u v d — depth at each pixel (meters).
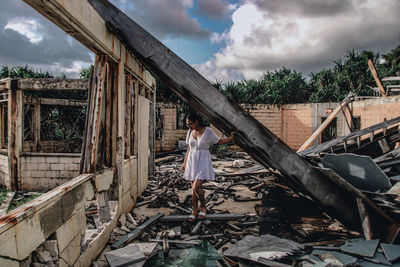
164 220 4.40
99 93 3.57
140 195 6.04
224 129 4.29
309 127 15.62
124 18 3.78
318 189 3.72
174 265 3.02
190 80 3.82
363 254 2.93
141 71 5.91
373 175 3.71
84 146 3.39
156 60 3.86
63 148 11.24
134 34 3.82
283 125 16.42
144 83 6.32
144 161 6.57
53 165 7.27
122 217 4.19
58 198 2.32
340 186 3.63
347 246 3.17
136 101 5.73
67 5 2.52
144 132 6.55
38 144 10.29
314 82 20.77
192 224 4.27
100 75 3.63
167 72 3.84
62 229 2.36
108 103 4.14
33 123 10.18
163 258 3.19
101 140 4.02
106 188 3.73
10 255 1.65
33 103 9.91
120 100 4.27
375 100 12.20
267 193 5.86
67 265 2.42
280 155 3.71
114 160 4.18
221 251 3.39
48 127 12.55
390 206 3.35
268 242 3.31
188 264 3.04
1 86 7.30
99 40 3.35
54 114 13.06
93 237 3.19
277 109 16.45
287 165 3.70
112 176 4.03
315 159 5.39
